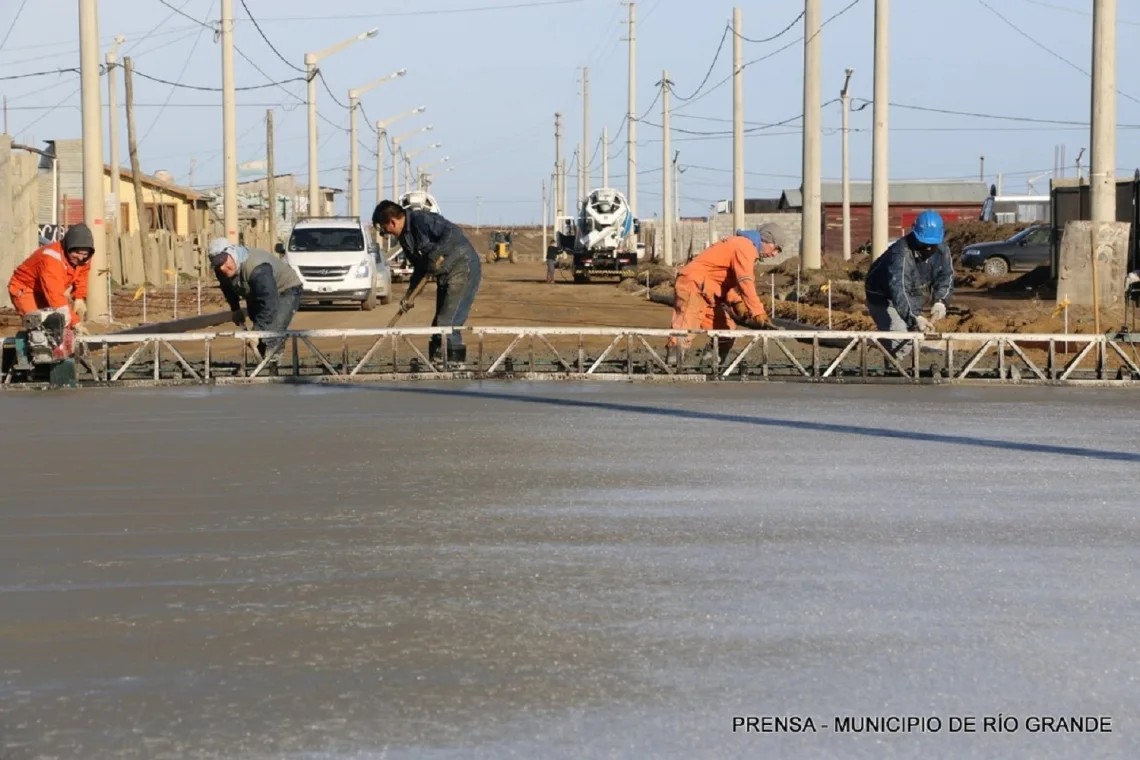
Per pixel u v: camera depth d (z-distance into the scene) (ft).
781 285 352.49
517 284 490.49
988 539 55.52
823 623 42.93
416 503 63.82
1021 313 212.64
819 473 72.69
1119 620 43.14
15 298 129.90
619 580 48.73
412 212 138.31
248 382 132.36
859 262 394.11
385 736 33.19
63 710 35.17
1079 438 87.76
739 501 64.23
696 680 37.35
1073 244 211.00
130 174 618.03
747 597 46.21
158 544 55.01
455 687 36.86
